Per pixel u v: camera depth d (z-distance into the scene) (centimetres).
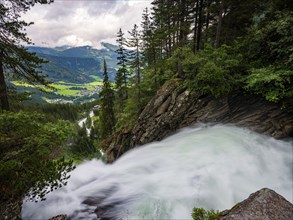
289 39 934
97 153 2750
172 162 872
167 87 1605
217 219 347
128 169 909
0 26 925
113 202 654
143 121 1661
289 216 308
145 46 2552
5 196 476
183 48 1360
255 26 1353
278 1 1159
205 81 1240
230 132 1057
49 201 623
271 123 1008
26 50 1027
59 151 773
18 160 552
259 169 769
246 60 1205
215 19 1984
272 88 980
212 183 688
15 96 1096
